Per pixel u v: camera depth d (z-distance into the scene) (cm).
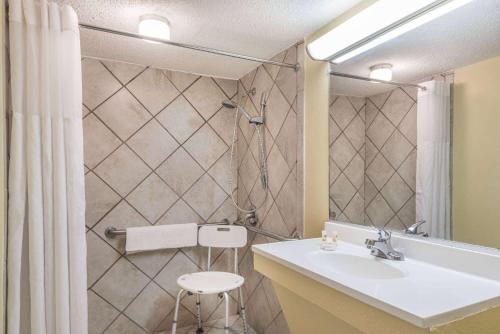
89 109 195
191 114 225
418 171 125
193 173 225
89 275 194
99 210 197
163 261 215
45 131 113
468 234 107
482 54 104
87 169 194
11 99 109
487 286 90
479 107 105
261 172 204
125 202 204
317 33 158
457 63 111
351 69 150
